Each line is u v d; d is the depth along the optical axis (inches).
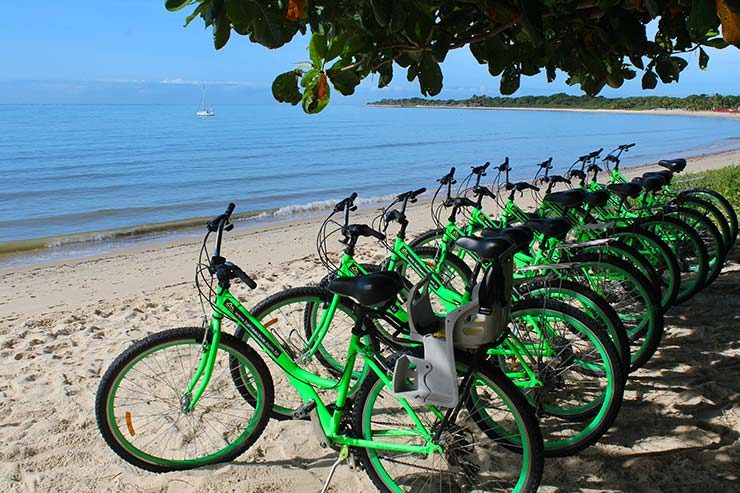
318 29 105.5
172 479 121.3
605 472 117.8
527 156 1243.2
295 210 632.4
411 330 102.3
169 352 139.2
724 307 202.1
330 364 140.9
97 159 1159.6
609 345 117.9
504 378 100.6
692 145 1537.9
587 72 148.2
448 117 3806.6
